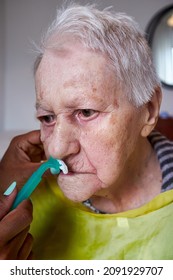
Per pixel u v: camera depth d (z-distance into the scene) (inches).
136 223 25.0
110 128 22.5
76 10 23.5
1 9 93.7
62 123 22.4
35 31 94.8
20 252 23.6
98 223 25.8
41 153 30.0
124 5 93.8
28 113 97.8
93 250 25.8
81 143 22.8
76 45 22.1
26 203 22.3
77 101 21.8
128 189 26.9
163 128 71.4
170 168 25.9
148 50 24.1
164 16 92.0
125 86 22.6
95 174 23.5
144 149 26.5
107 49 22.0
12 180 26.9
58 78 22.0
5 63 97.2
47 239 26.8
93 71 21.7
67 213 26.6
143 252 24.8
